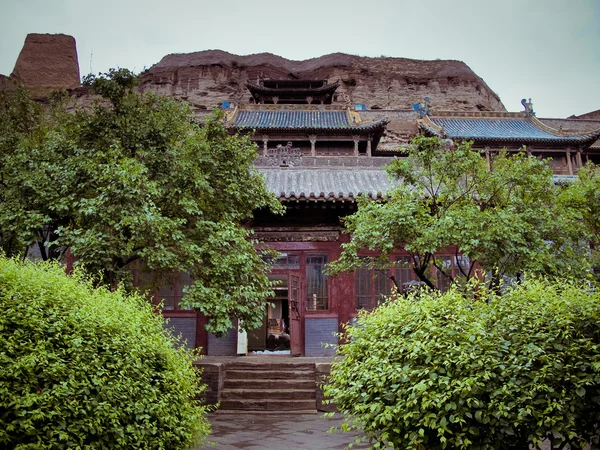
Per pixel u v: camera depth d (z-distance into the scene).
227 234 12.84
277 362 15.73
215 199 14.23
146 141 13.34
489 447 5.30
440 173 13.62
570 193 13.84
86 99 69.62
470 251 12.25
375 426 6.00
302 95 49.34
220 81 78.94
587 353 5.26
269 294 13.96
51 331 4.87
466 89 79.06
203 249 12.64
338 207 17.92
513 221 12.33
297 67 86.56
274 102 49.16
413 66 83.19
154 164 13.16
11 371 4.25
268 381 14.91
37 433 4.23
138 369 5.80
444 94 78.81
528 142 39.25
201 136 14.51
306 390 14.54
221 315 12.37
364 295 18.08
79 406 4.61
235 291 12.84
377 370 6.21
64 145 13.33
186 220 12.88
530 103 44.81
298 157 22.94
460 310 6.21
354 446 9.88
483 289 6.91
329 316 17.84
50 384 4.55
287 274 18.22
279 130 36.41
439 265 14.08
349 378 6.77
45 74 79.75
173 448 6.18
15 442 4.17
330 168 22.84
